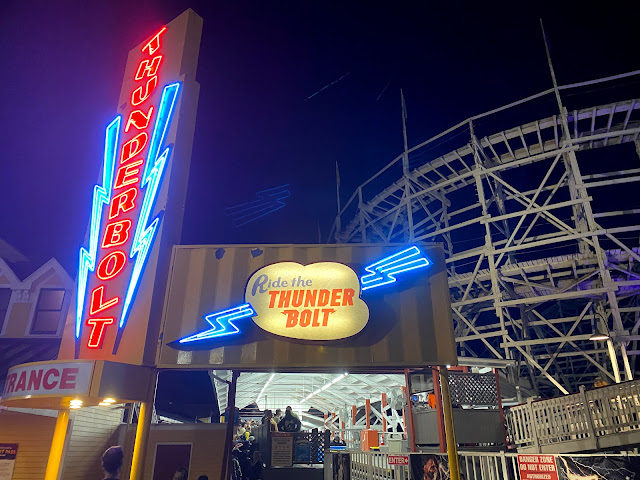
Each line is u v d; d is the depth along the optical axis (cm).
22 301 1814
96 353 1122
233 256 1190
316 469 1625
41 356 1628
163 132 1367
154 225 1213
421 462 1046
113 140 1487
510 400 2123
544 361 4472
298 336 1073
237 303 1130
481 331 4700
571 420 1320
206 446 1576
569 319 3338
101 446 1531
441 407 1409
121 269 1220
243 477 1534
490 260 3253
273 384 2547
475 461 1001
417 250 1132
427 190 3731
